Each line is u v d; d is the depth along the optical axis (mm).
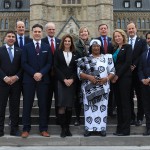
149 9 70438
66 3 46062
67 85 10172
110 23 45594
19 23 12266
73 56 10594
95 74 10188
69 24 44344
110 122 11570
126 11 70250
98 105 10312
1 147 9984
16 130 10547
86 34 11703
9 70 10539
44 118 10430
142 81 10430
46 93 10453
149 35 10758
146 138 10234
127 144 10211
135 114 12281
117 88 10570
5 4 69500
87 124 10344
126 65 10375
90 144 10195
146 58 10648
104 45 11766
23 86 10422
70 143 10203
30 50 10492
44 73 10281
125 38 10844
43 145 10188
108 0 45531
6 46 10734
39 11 44906
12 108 10531
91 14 45938
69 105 10180
